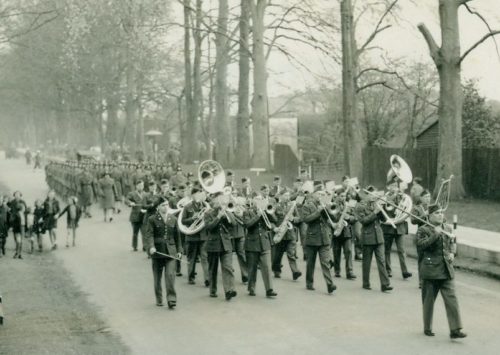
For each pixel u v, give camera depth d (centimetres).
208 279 1474
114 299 1362
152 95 6300
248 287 1366
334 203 1382
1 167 7050
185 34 4447
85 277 1609
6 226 1956
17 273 1681
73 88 6606
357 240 1734
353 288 1411
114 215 2961
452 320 1014
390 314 1179
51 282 1555
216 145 4531
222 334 1073
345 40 2766
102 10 4056
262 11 3534
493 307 1220
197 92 4438
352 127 2781
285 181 3319
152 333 1095
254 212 1344
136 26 4038
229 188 1477
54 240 2083
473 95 3475
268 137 3603
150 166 3456
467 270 1579
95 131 8744
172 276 1269
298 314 1191
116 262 1811
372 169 3441
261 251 1334
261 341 1027
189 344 1024
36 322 1187
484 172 2684
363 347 982
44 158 7456
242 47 3816
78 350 1004
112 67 6181
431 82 4222
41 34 5738
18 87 7544
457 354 943
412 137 3962
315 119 5362
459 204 2516
